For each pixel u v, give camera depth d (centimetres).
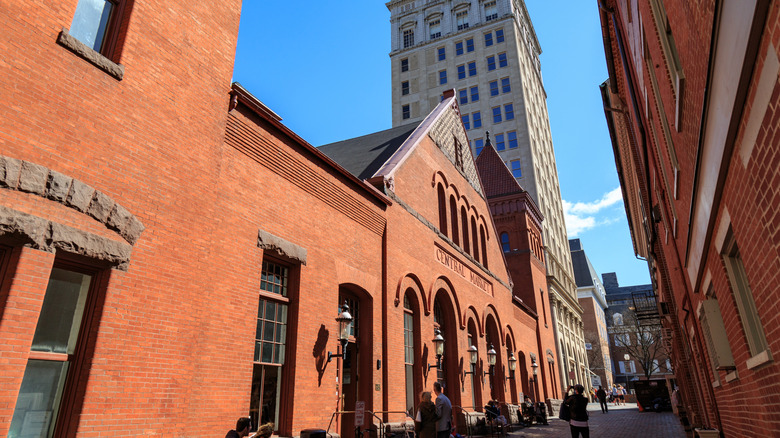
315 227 1092
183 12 790
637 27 777
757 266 390
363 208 1301
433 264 1698
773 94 248
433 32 6638
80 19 642
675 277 1313
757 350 514
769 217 312
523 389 2670
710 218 516
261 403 882
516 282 3338
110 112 636
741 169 358
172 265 685
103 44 669
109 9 689
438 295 1781
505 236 3516
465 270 2033
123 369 591
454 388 1706
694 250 740
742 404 697
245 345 834
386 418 1213
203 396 735
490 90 5766
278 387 934
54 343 561
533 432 1895
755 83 273
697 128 480
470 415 1722
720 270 583
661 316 2320
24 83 545
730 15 277
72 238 556
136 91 679
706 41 356
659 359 8325
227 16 895
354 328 1233
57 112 573
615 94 1420
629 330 7725
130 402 590
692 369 1648
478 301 2116
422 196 1742
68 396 554
